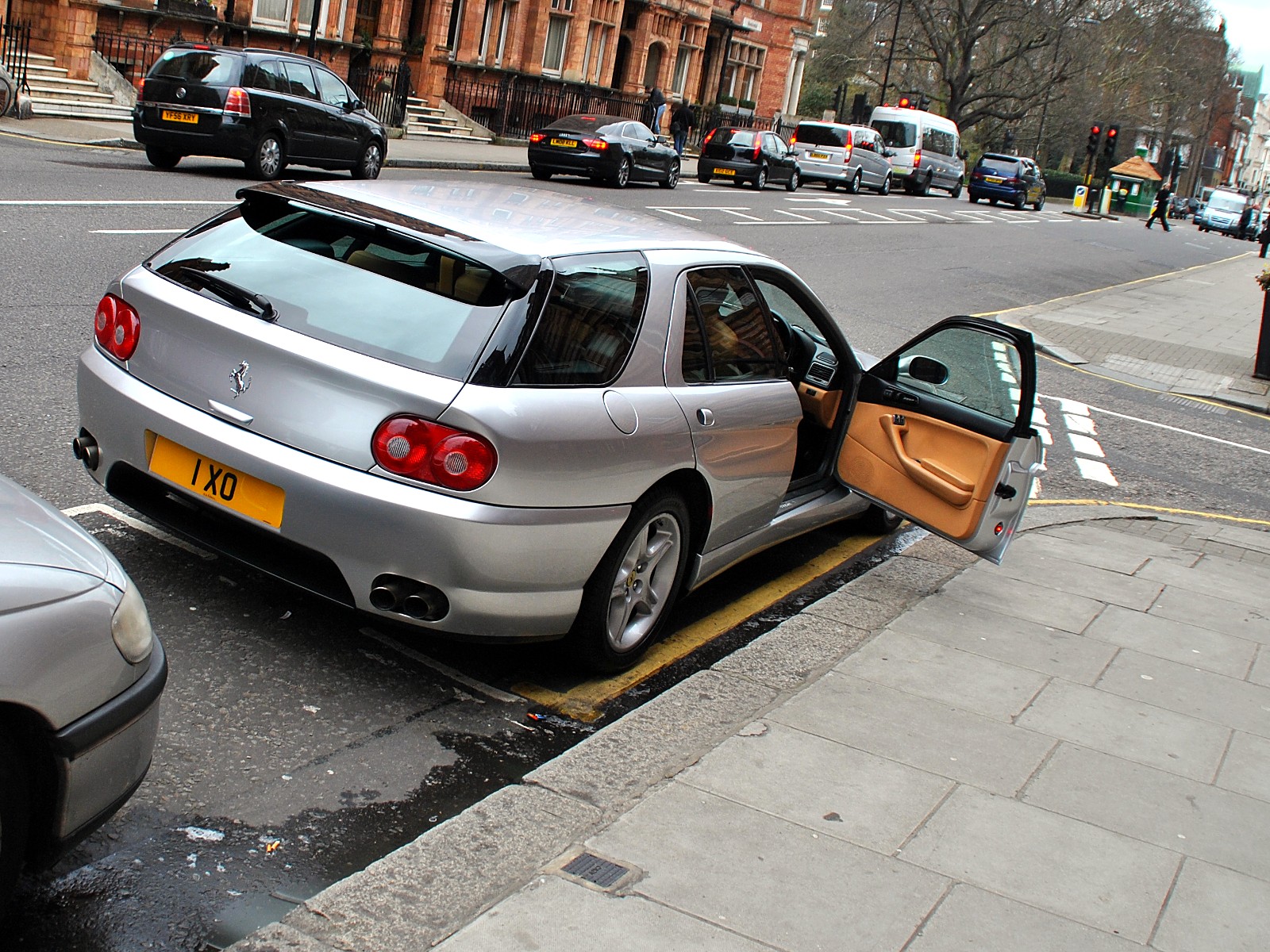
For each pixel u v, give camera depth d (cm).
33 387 679
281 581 408
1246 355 1906
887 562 647
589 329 422
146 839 323
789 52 5725
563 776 378
